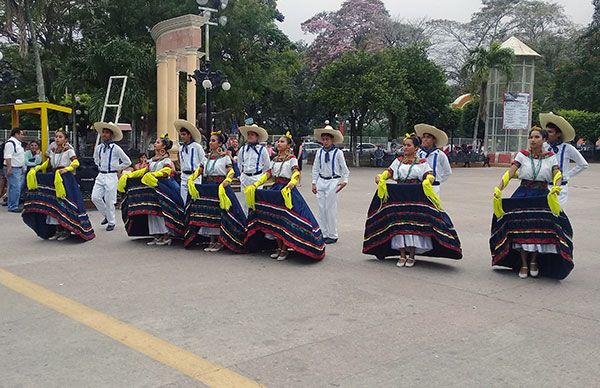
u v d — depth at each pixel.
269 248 8.87
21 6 25.59
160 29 20.27
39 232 9.72
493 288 6.87
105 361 4.62
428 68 34.47
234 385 4.20
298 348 4.90
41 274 7.35
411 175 7.82
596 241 10.18
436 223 7.62
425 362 4.62
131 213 9.21
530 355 4.79
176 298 6.33
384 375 4.37
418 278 7.30
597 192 19.77
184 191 10.38
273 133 46.12
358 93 31.20
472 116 46.38
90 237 9.60
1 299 6.26
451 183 22.44
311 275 7.42
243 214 8.83
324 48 45.03
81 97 30.11
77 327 5.39
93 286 6.79
